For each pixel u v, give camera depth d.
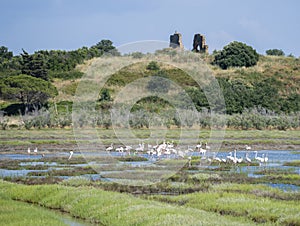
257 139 128.00
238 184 59.38
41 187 55.09
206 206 46.69
